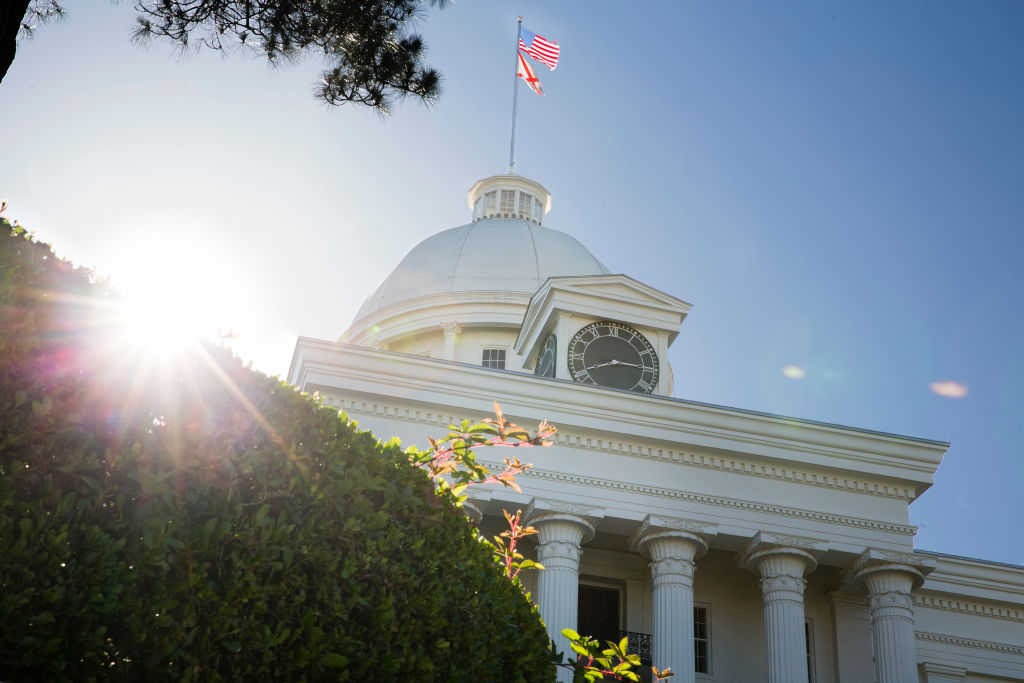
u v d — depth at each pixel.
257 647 8.55
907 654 30.53
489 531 31.47
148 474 8.12
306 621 8.83
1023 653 36.44
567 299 35.72
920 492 32.69
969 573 36.78
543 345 37.53
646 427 31.33
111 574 7.73
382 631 9.46
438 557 10.49
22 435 7.62
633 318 36.00
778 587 30.94
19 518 7.56
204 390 9.00
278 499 9.21
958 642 36.19
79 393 8.02
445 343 50.78
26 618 7.29
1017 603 36.84
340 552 9.45
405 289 54.59
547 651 12.23
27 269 8.25
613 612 33.09
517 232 56.62
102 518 7.95
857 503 32.16
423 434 30.11
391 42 14.50
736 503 31.34
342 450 9.97
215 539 8.41
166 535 8.18
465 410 30.45
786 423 32.00
